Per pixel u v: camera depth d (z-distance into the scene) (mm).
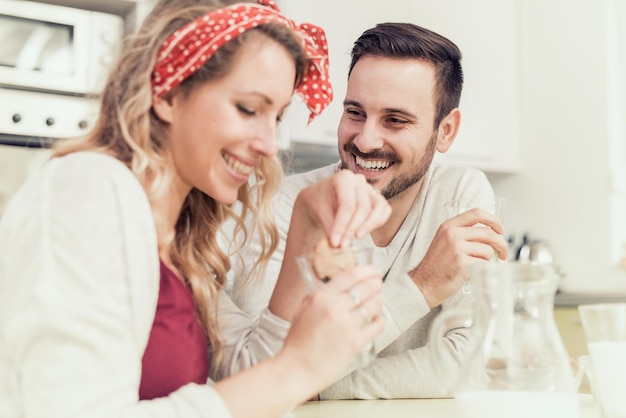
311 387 785
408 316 1233
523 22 3477
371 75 1510
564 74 3289
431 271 1252
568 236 3256
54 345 708
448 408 1098
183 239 1091
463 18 3293
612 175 3068
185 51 876
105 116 936
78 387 703
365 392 1240
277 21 889
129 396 731
